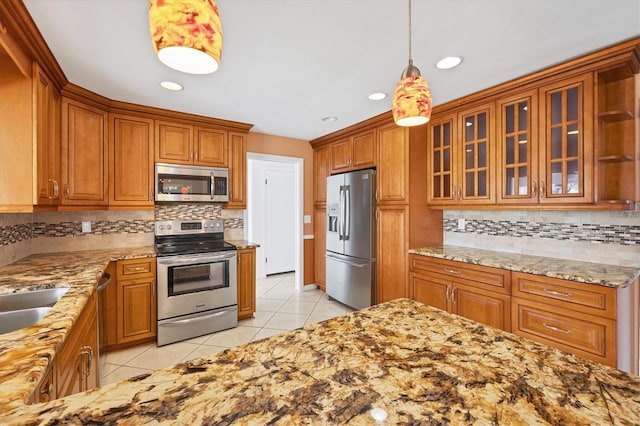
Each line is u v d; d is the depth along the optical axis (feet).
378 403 2.07
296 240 14.69
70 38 5.72
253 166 17.40
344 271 12.08
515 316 7.06
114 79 7.55
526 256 8.33
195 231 11.23
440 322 3.64
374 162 11.05
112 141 9.20
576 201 6.68
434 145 9.91
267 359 2.70
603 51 6.09
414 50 6.23
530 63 6.74
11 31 4.96
